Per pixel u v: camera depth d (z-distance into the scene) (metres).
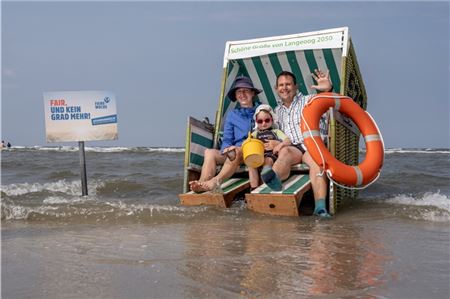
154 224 4.35
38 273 2.76
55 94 6.30
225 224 4.37
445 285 2.55
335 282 2.59
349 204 5.69
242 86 6.26
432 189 7.39
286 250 3.32
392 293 2.43
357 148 6.68
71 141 6.34
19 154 20.53
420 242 3.61
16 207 4.79
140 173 10.12
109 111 6.36
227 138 6.11
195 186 5.46
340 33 6.05
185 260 3.03
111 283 2.58
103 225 4.30
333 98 5.52
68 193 7.09
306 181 5.30
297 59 6.64
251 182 5.52
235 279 2.63
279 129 5.99
